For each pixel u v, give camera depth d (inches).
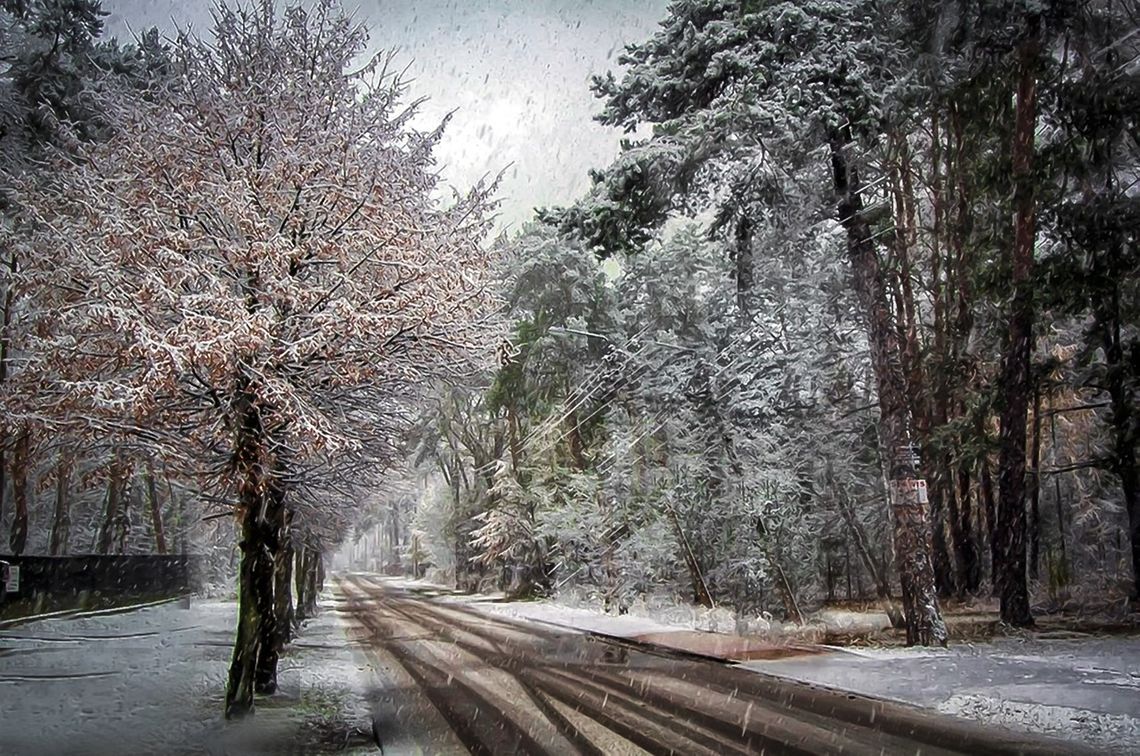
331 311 454.9
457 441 2422.5
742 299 1213.1
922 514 754.8
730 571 1050.1
